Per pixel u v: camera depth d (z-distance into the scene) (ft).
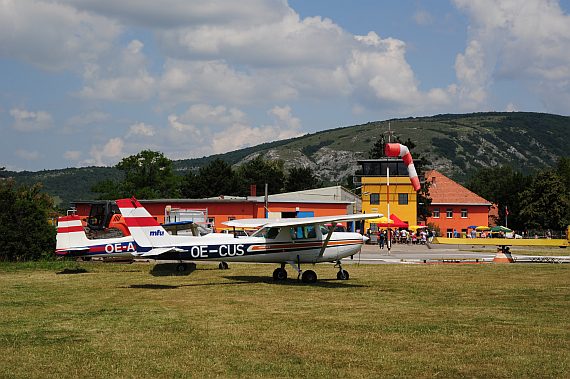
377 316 34.37
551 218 222.48
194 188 260.01
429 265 75.41
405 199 182.60
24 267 68.23
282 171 350.02
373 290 47.65
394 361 23.67
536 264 77.92
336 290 47.57
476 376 21.56
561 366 22.84
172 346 26.32
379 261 84.94
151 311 36.37
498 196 280.51
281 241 55.16
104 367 22.76
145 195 226.99
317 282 54.08
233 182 270.05
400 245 154.81
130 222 53.11
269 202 143.13
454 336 28.40
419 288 48.93
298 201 147.54
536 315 34.65
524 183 269.44
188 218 127.85
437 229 223.30
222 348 25.93
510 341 27.27
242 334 28.99
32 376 21.54
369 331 29.68
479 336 28.40
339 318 33.63
